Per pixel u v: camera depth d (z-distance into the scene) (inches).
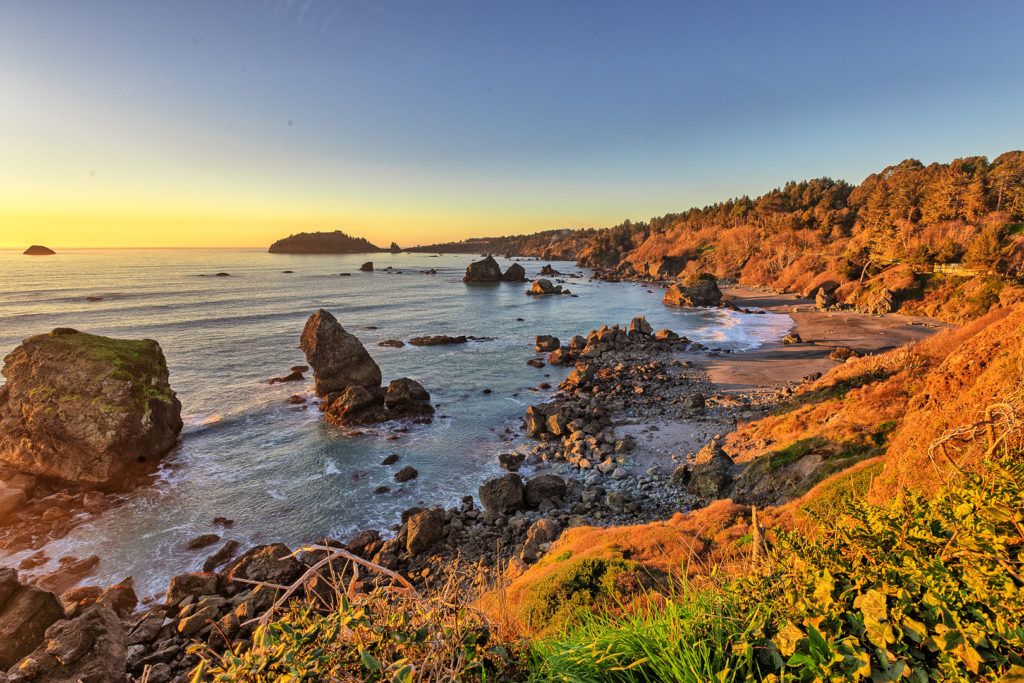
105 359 1167.0
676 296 4087.1
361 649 90.2
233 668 88.3
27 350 1165.1
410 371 2059.5
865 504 129.9
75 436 1072.2
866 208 5649.6
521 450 1299.2
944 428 382.3
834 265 4392.2
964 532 111.0
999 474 117.6
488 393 1779.0
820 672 96.7
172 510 1000.2
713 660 111.0
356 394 1493.6
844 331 2701.8
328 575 783.7
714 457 1040.8
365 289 5246.1
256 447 1302.9
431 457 1252.5
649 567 548.4
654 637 118.2
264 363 2127.2
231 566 787.4
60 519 957.8
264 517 978.7
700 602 125.3
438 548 867.4
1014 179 4249.5
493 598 135.8
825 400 1263.5
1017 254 2955.2
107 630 487.5
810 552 123.2
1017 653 92.0
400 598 109.9
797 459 917.2
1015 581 101.6
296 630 92.7
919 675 94.0
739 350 2390.5
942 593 102.3
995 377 351.6
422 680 98.3
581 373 1838.1
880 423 899.4
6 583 510.6
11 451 1090.7
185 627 649.0
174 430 1323.8
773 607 114.8
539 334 2881.4
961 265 3299.7
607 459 1204.5
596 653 114.4
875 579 110.4
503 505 989.8
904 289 3304.6
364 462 1220.5
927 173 5772.6
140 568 822.5
